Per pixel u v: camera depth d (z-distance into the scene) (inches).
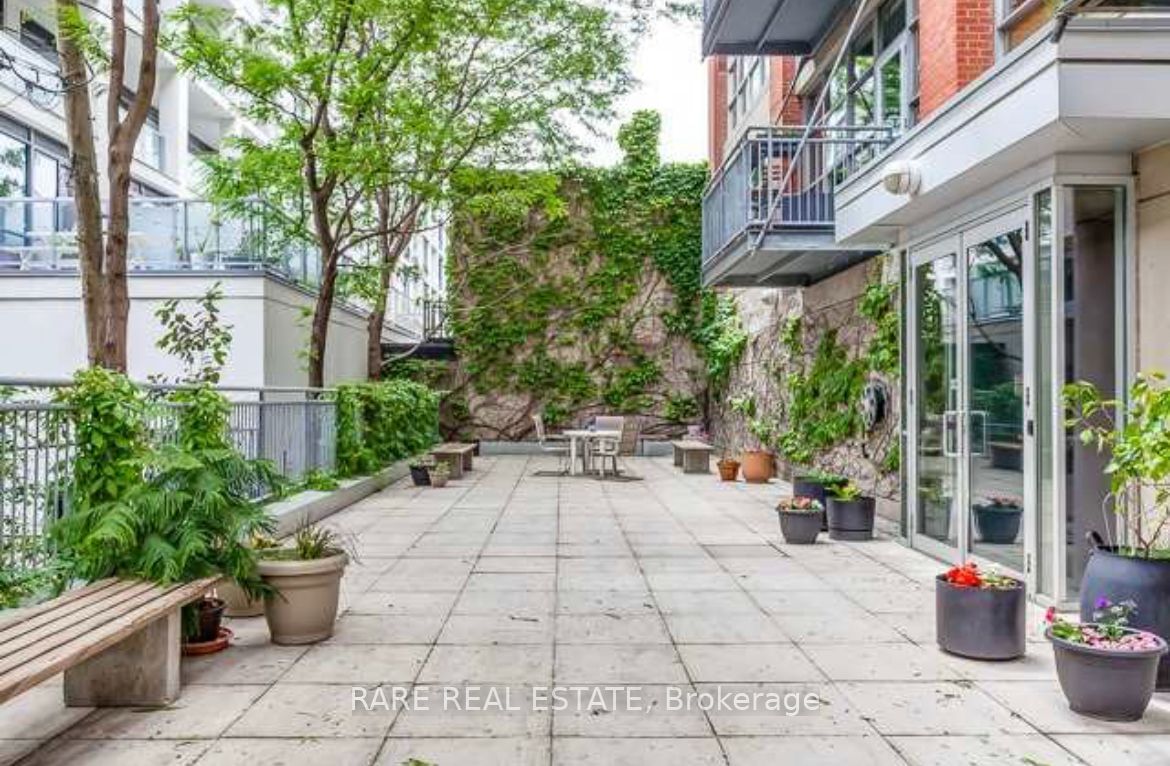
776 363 573.6
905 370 326.0
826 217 414.9
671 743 142.3
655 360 808.9
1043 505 230.5
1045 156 222.8
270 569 193.0
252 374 466.9
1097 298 225.1
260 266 474.9
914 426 317.7
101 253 259.0
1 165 583.2
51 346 473.4
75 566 181.3
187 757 136.6
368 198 555.5
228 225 476.7
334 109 471.5
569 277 811.4
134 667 158.2
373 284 616.1
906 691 167.0
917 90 380.5
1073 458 227.1
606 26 533.3
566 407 804.6
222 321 468.4
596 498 476.7
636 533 356.8
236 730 147.4
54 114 610.5
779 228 404.5
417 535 351.6
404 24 423.2
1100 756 137.8
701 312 805.2
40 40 634.2
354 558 278.1
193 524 175.9
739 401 658.2
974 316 269.7
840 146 470.9
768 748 140.3
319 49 435.2
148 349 465.7
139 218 474.0
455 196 554.6
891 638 202.8
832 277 462.6
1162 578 167.5
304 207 514.9
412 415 625.3
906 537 324.5
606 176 814.5
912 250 316.2
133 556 174.4
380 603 236.2
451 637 203.0
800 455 508.4
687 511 424.2
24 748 140.0
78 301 475.8
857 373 418.6
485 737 144.5
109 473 193.8
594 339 808.3
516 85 539.8
